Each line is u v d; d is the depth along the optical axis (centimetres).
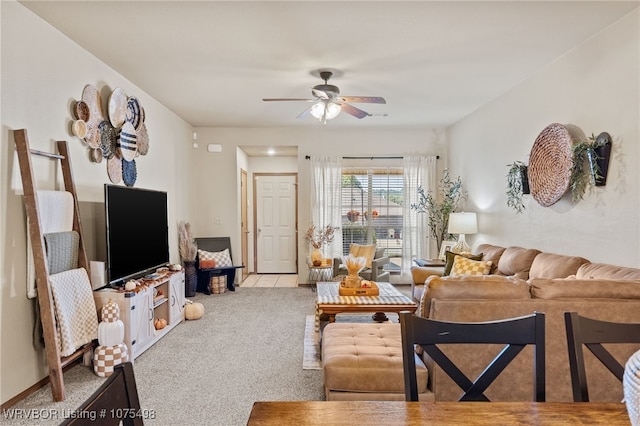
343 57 355
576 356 129
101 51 341
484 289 225
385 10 272
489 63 369
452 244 569
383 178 667
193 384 292
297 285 664
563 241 349
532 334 135
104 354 300
